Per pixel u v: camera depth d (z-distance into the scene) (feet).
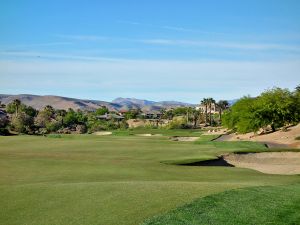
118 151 156.56
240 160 145.48
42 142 201.67
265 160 147.13
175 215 50.01
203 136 335.26
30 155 137.80
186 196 60.13
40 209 53.78
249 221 48.47
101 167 106.01
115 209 53.11
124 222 47.70
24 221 48.91
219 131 414.62
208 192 63.10
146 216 50.03
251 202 56.95
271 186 70.85
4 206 55.52
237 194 61.82
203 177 94.12
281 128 319.06
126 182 73.00
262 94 315.17
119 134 368.48
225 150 162.91
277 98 306.14
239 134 343.46
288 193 63.67
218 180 88.63
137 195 60.59
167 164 120.16
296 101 307.99
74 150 159.74
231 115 349.20
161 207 53.98
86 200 57.88
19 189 65.72
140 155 143.13
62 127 504.43
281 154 154.92
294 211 52.95
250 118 306.14
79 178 86.43
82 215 50.67
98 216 50.16
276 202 57.36
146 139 241.35
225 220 48.57
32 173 94.07
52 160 120.26
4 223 48.37
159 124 645.10
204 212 51.49
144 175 93.45
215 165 131.64
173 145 188.03
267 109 301.63
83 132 496.23
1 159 121.80
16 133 387.14
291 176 102.27
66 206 55.01
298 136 255.29
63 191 63.77
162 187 66.74
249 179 91.86
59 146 177.68
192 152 154.61
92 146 178.40
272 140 261.24
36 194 62.08
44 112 561.02
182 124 558.56
